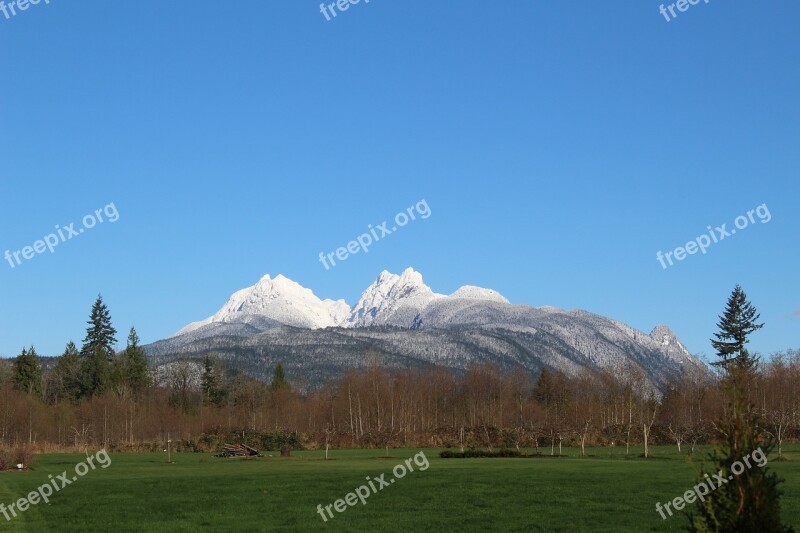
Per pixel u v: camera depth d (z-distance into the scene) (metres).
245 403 165.12
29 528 39.06
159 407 150.00
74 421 134.25
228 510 44.53
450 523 39.53
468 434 121.00
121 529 38.66
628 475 61.03
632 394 139.25
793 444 102.25
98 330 191.50
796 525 36.75
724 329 150.88
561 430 116.62
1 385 160.25
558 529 37.41
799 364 147.88
